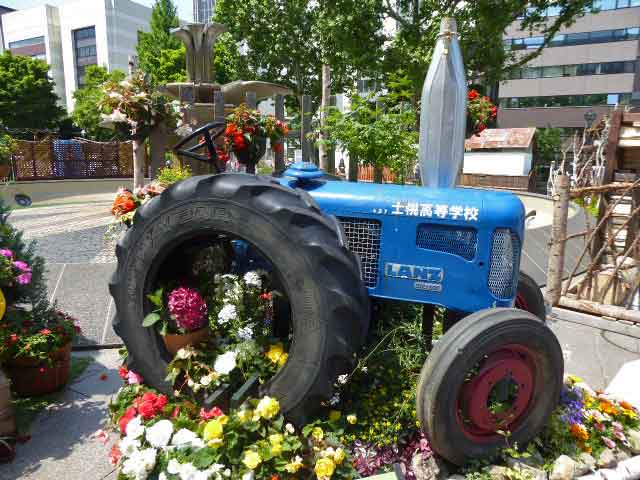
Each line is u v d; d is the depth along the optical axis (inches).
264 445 73.7
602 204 205.5
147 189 114.0
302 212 78.4
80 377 117.3
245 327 87.7
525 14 456.1
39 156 618.8
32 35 2507.4
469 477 75.9
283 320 95.3
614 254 181.5
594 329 157.6
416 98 379.2
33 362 105.0
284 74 864.3
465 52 424.2
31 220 309.6
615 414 96.8
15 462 86.0
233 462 72.9
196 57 336.8
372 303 96.1
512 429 83.0
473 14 402.0
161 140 210.1
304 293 77.7
